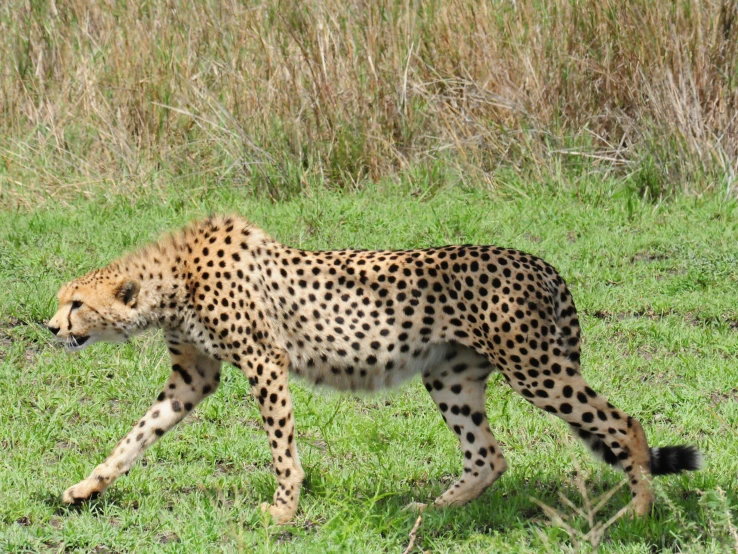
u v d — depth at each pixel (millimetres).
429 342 10547
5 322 15805
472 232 19672
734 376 14086
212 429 12805
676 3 22969
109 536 9922
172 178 22688
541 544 9539
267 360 10570
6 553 9609
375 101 23297
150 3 24688
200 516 10195
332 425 12805
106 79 23984
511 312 10039
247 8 24344
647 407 13414
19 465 11602
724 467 11469
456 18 24203
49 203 21688
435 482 11539
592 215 20766
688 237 19484
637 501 9984
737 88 22516
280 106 23344
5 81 23984
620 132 23609
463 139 23359
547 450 12219
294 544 9773
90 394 13867
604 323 16016
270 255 10742
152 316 10891
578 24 23656
